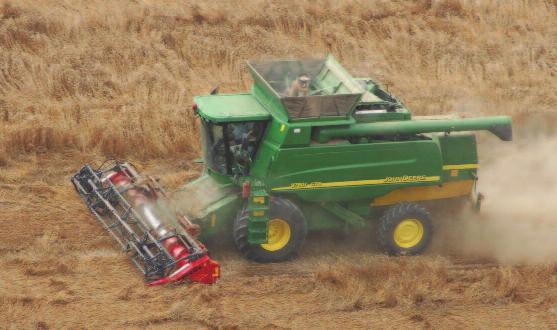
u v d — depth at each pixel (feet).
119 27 232.32
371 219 142.61
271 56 228.02
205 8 242.37
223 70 220.23
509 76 229.66
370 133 131.64
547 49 242.17
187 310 119.55
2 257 132.05
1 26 222.07
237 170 132.36
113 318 116.98
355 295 124.57
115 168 149.28
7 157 168.55
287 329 116.88
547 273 134.21
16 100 191.42
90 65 210.79
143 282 125.80
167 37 229.86
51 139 174.81
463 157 140.46
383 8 255.50
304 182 130.82
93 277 126.82
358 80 148.97
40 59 211.00
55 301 120.06
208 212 131.54
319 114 128.67
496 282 130.41
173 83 205.87
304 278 129.70
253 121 131.23
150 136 177.78
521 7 263.49
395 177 134.82
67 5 238.89
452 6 261.24
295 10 248.93
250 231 127.65
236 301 122.62
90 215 147.74
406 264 133.90
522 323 121.29
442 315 122.42
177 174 167.22
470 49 238.89
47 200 153.17
